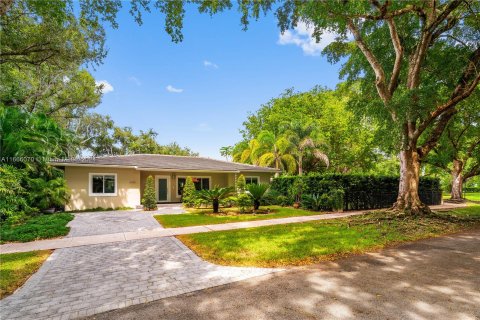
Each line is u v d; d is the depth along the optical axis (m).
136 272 4.56
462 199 22.11
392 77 10.25
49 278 4.30
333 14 7.96
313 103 31.92
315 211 13.61
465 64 10.23
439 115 10.85
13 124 12.10
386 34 11.09
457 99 9.43
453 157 21.88
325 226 8.91
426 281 3.98
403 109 8.32
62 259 5.41
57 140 15.29
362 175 15.22
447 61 10.67
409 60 11.27
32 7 12.02
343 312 3.04
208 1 8.00
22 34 14.27
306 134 26.39
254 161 27.94
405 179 11.16
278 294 3.56
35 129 13.48
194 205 16.03
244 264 4.96
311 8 7.05
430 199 18.62
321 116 31.17
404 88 11.75
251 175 22.31
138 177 17.33
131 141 39.41
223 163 23.39
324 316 2.95
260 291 3.68
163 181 19.77
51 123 15.28
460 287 3.74
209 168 19.56
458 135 19.39
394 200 16.38
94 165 15.41
